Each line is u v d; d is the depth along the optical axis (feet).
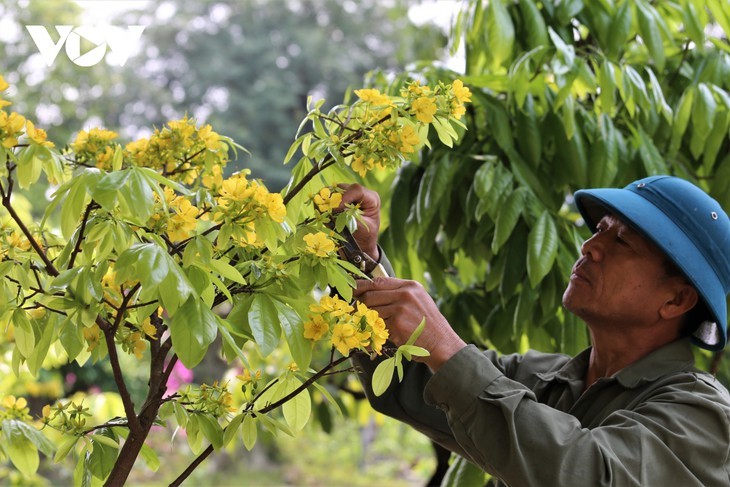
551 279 5.72
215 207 3.19
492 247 5.48
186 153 4.02
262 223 3.21
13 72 28.73
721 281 4.16
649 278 4.14
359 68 51.24
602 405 4.18
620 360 4.30
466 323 6.39
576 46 6.57
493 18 5.92
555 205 6.01
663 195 4.16
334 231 3.67
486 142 6.19
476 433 3.59
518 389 3.62
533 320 6.01
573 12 5.98
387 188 6.47
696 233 4.08
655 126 6.12
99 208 3.22
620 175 5.90
